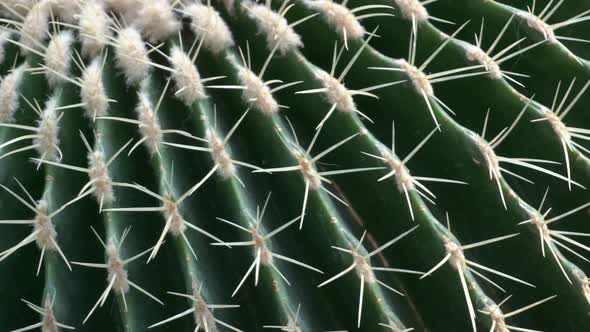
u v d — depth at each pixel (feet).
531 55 0.98
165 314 0.87
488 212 0.90
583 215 0.93
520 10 0.99
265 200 0.89
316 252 0.88
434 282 0.88
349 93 0.89
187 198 0.87
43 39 0.94
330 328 0.87
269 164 0.89
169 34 0.93
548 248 0.89
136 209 0.85
